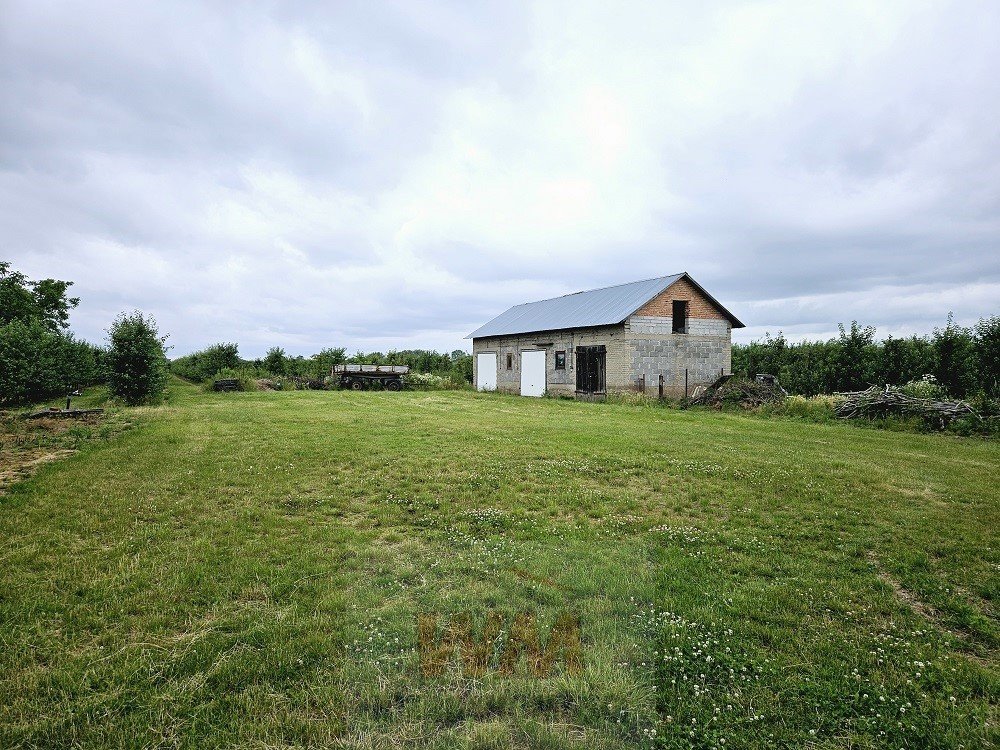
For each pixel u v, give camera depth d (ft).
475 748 11.63
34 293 140.56
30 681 13.74
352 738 11.98
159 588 18.78
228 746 11.75
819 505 29.25
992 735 12.33
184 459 38.32
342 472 35.45
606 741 11.96
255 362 149.07
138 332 79.15
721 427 59.21
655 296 95.30
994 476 36.09
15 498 28.91
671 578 20.24
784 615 17.53
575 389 104.12
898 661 15.15
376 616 17.02
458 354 187.73
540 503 29.43
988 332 71.10
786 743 12.19
